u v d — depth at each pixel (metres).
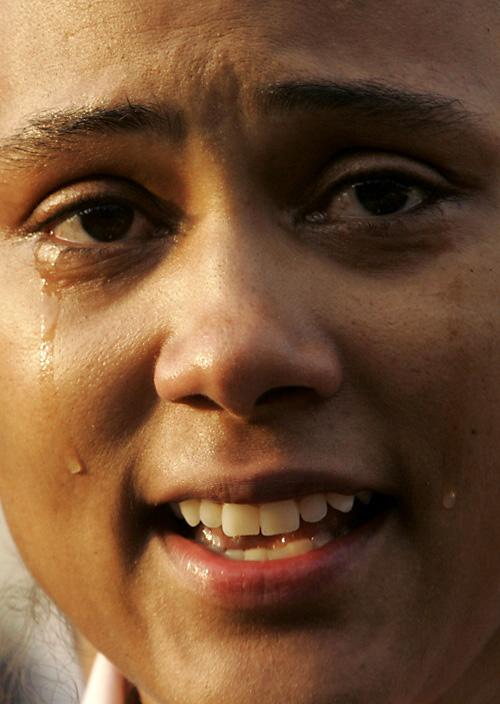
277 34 1.52
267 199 1.55
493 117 1.59
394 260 1.56
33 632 2.36
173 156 1.55
